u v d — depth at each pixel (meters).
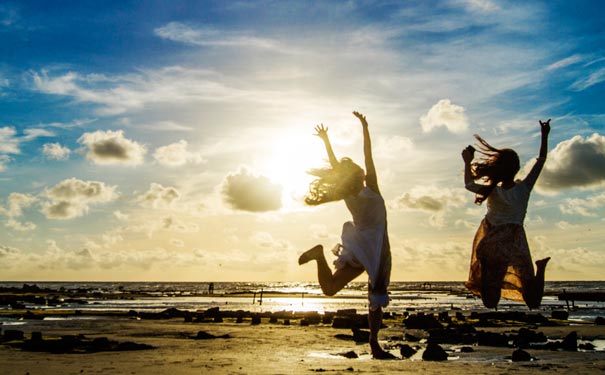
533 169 6.76
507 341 19.34
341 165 6.94
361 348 17.70
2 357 12.20
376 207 6.82
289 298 115.12
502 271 6.57
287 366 10.51
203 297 105.88
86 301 78.00
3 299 71.06
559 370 10.25
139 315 38.09
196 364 10.77
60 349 14.30
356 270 6.96
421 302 87.81
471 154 6.79
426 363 11.62
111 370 9.56
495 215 6.70
